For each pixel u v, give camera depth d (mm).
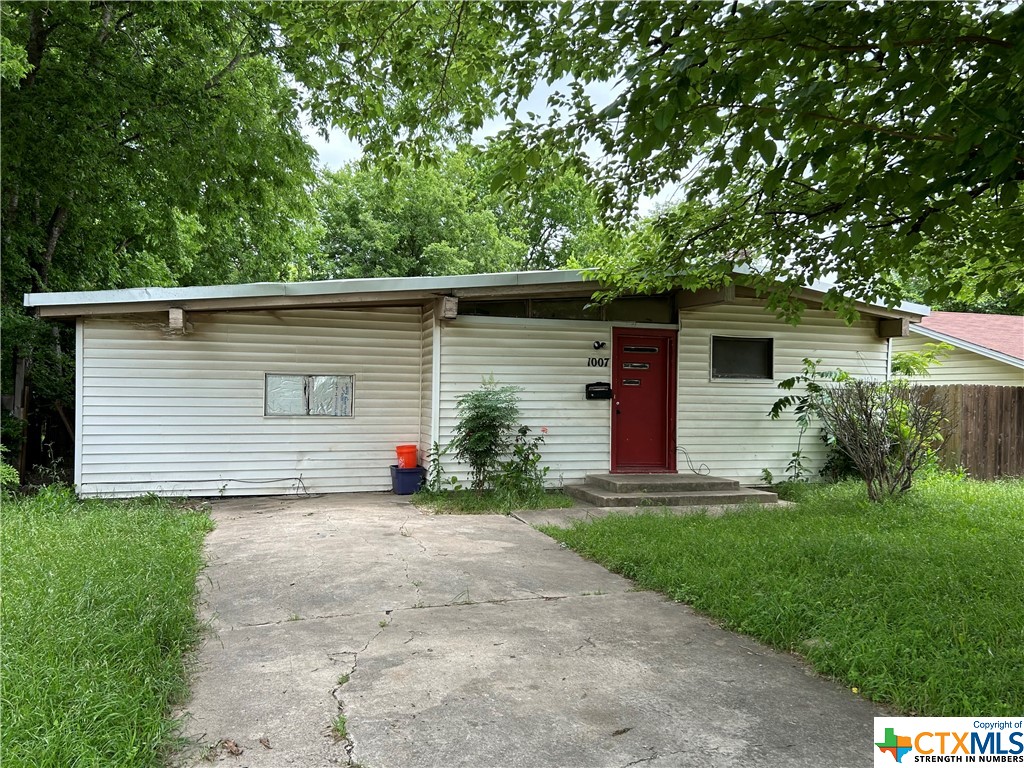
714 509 8617
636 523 7090
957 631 3838
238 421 9398
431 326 9711
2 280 11305
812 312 11359
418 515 8102
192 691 3283
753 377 11117
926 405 9008
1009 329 16234
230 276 19172
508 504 8539
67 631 3488
